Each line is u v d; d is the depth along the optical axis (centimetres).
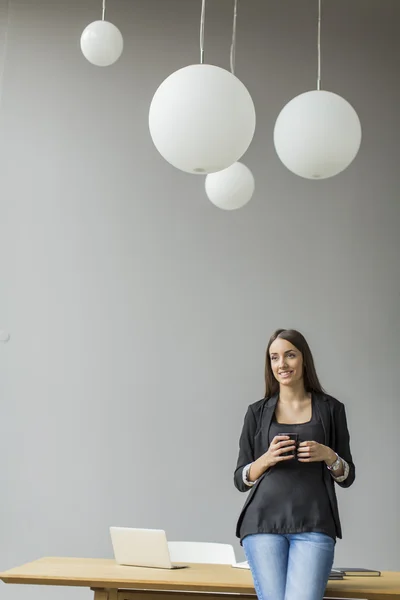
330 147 203
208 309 414
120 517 388
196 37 450
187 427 400
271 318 415
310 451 231
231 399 404
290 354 253
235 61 447
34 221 421
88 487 390
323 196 432
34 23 447
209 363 408
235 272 420
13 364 404
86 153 431
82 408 400
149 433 398
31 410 398
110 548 383
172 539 385
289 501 231
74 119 436
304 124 202
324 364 411
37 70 440
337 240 427
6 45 443
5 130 431
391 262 426
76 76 441
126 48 446
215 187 305
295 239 426
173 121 178
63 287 414
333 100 205
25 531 384
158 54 446
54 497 388
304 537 227
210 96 176
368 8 460
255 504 234
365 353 413
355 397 407
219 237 424
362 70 451
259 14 456
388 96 448
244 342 411
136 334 410
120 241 421
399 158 439
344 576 257
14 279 414
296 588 216
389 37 456
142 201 427
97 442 396
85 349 407
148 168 432
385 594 219
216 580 227
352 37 455
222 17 454
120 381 404
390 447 402
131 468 394
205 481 394
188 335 411
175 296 416
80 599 376
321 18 457
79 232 421
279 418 252
